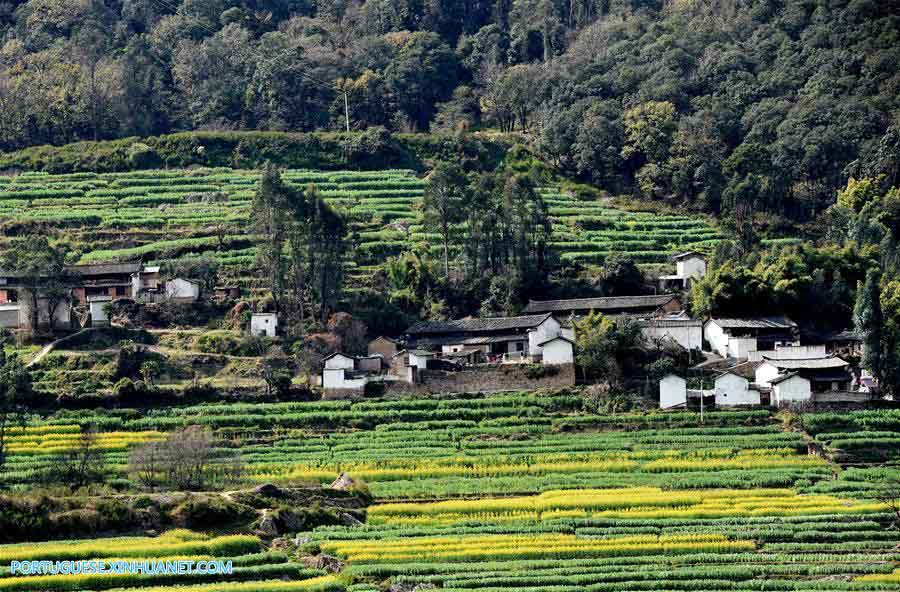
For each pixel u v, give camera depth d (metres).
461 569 192.12
